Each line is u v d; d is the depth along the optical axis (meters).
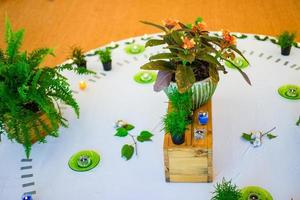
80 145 1.40
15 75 1.35
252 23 2.78
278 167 1.24
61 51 2.58
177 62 1.27
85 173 1.29
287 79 1.62
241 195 1.12
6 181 1.28
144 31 2.79
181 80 1.16
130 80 1.71
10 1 3.32
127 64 1.82
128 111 1.54
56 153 1.37
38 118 1.34
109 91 1.66
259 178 1.21
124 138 1.41
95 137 1.43
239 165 1.26
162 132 1.42
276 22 2.76
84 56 1.81
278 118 1.43
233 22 2.81
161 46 1.92
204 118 1.22
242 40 1.91
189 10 3.04
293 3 2.99
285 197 1.14
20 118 1.31
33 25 2.95
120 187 1.23
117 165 1.31
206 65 1.28
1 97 1.30
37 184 1.26
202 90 1.26
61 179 1.27
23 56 1.42
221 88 1.62
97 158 1.33
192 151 1.15
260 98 1.54
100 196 1.20
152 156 1.33
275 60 1.75
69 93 1.40
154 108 1.54
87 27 2.89
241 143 1.34
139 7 3.15
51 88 1.38
